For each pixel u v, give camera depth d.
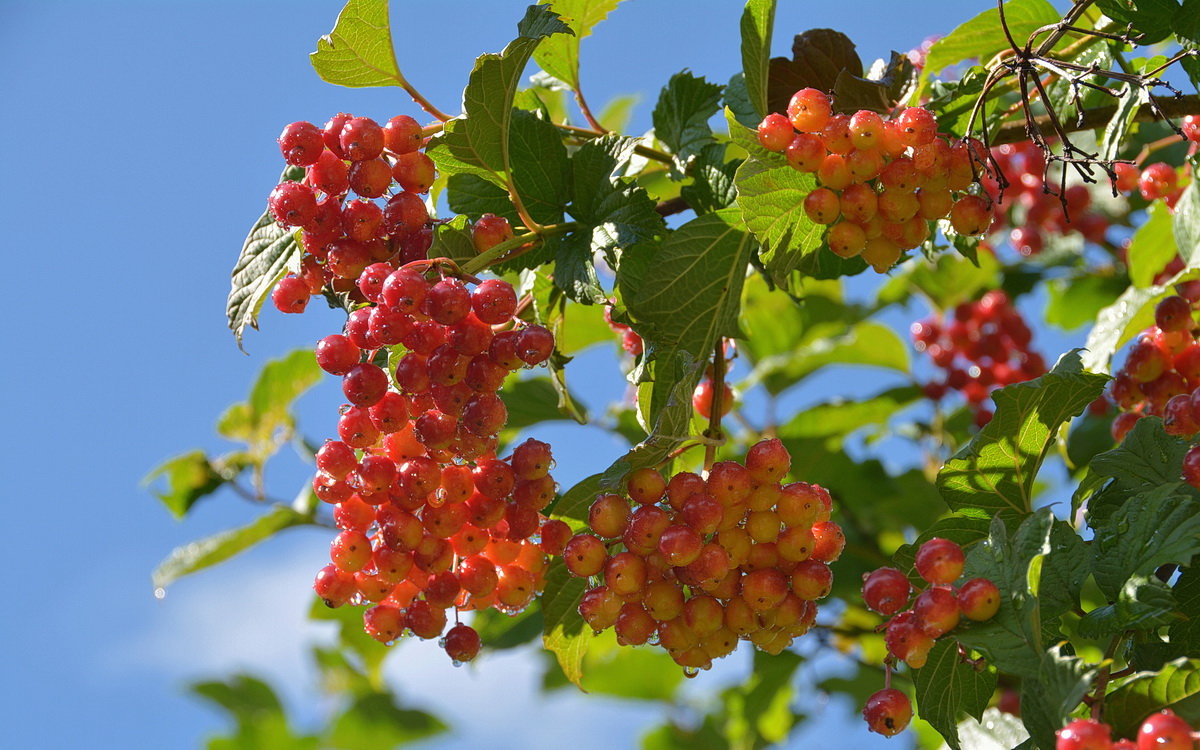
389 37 0.78
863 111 0.75
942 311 1.19
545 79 0.84
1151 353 0.80
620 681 1.35
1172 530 0.73
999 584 0.72
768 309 1.24
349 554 0.75
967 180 0.76
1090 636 0.72
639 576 0.73
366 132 0.74
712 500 0.72
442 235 0.76
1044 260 1.16
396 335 0.73
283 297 0.76
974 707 0.75
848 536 1.04
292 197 0.75
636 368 0.78
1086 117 0.84
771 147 0.75
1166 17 0.78
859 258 0.83
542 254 0.79
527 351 0.73
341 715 1.37
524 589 0.76
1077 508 0.77
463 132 0.77
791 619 0.73
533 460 0.74
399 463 0.75
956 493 0.77
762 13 0.78
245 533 1.03
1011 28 0.86
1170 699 0.70
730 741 1.32
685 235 0.79
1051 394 0.76
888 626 0.72
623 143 0.79
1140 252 0.94
